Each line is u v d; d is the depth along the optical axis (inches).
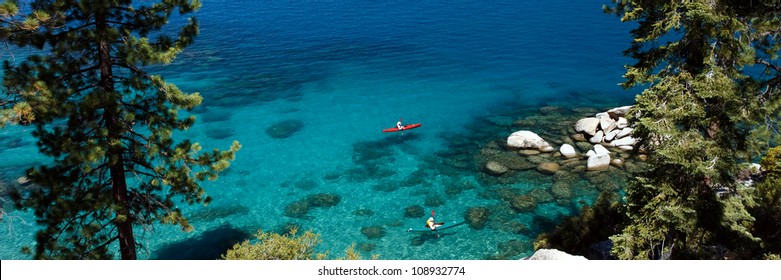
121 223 599.5
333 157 1214.9
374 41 2372.0
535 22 2650.1
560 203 965.2
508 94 1680.6
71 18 548.4
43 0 520.4
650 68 652.1
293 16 2869.1
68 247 576.7
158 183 624.7
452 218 939.3
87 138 554.6
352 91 1729.8
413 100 1640.0
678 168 599.2
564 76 1852.9
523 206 961.5
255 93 1692.9
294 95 1684.3
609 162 1081.4
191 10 618.2
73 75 568.4
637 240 614.5
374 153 1238.3
